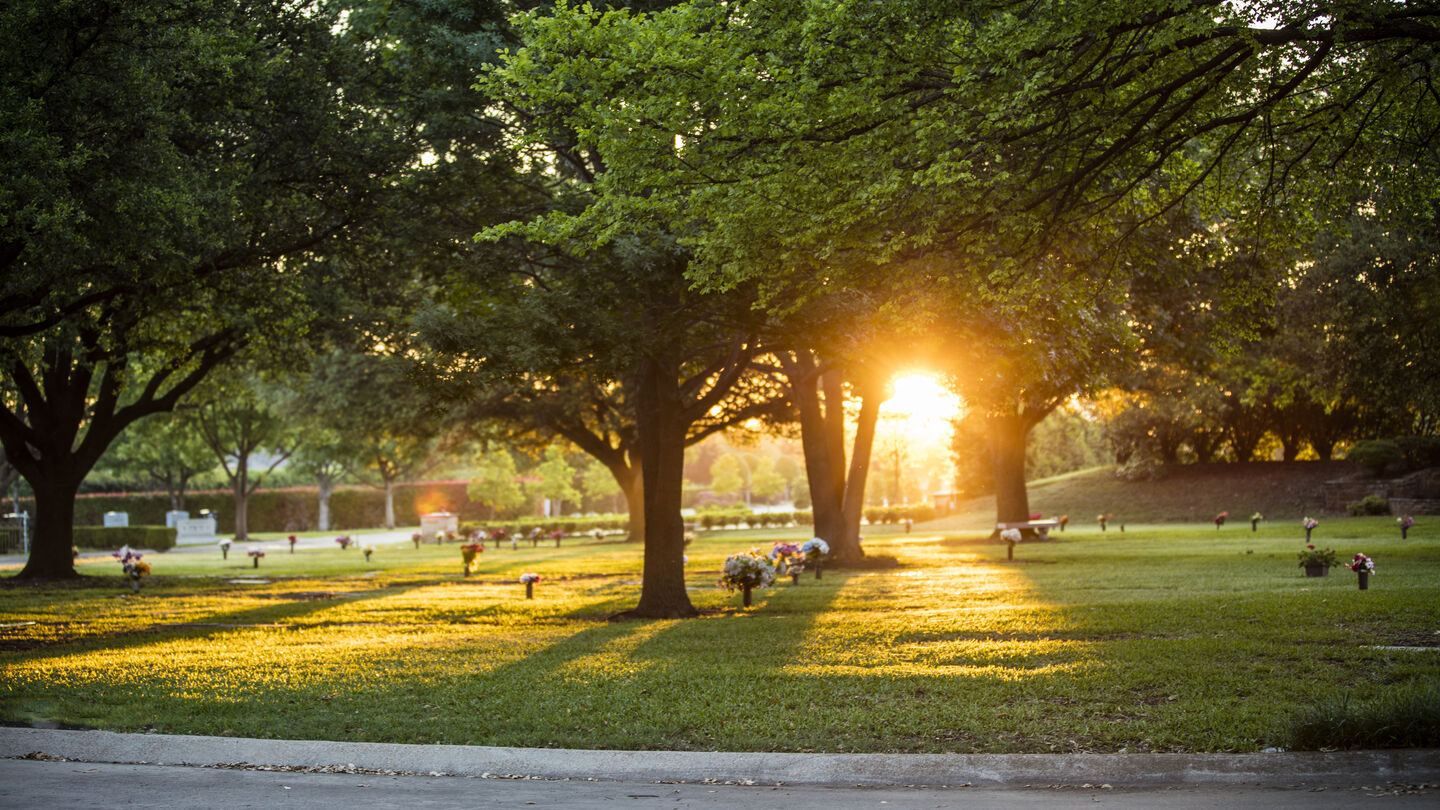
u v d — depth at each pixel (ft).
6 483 127.75
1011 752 23.25
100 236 40.06
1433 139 38.78
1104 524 133.69
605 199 37.29
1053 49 30.27
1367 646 34.35
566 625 51.96
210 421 176.45
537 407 120.06
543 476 205.05
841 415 88.38
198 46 41.63
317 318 73.26
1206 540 104.83
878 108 31.78
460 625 52.47
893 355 54.60
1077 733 24.48
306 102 53.06
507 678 33.42
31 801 20.72
